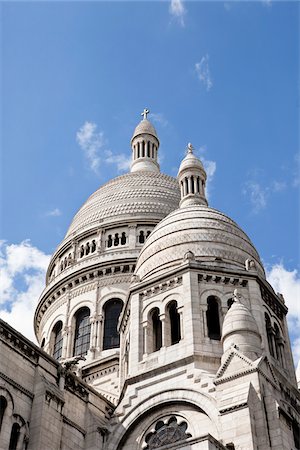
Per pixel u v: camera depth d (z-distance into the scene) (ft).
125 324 185.47
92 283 245.04
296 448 145.28
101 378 214.69
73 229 273.13
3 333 138.92
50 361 148.66
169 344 166.20
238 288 175.01
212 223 194.08
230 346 150.92
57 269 266.36
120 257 245.24
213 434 140.67
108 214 265.75
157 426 151.53
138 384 160.25
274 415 137.80
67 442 143.33
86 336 236.02
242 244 192.24
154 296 176.76
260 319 169.89
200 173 231.30
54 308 250.57
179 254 184.03
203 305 169.07
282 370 166.50
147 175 292.61
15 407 135.13
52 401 140.97
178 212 202.39
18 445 132.36
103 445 151.02
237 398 139.64
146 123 335.88
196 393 149.28
